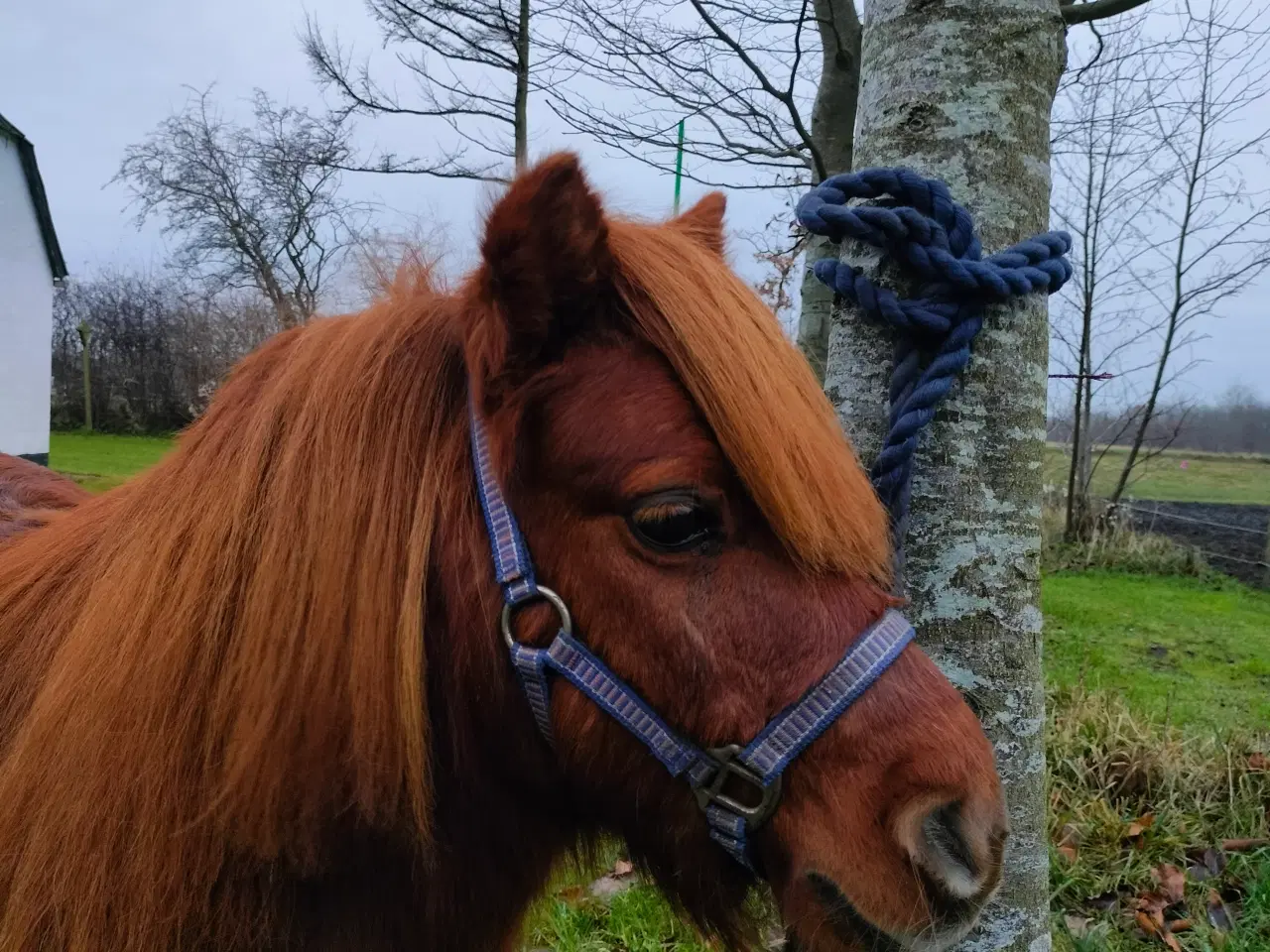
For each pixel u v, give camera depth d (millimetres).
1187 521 8750
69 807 1065
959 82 1565
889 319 1421
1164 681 4590
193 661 1070
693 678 1065
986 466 1568
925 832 1039
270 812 1043
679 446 1035
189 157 10031
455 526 1132
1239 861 2801
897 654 1081
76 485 2098
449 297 1284
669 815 1181
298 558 1060
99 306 18531
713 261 1152
